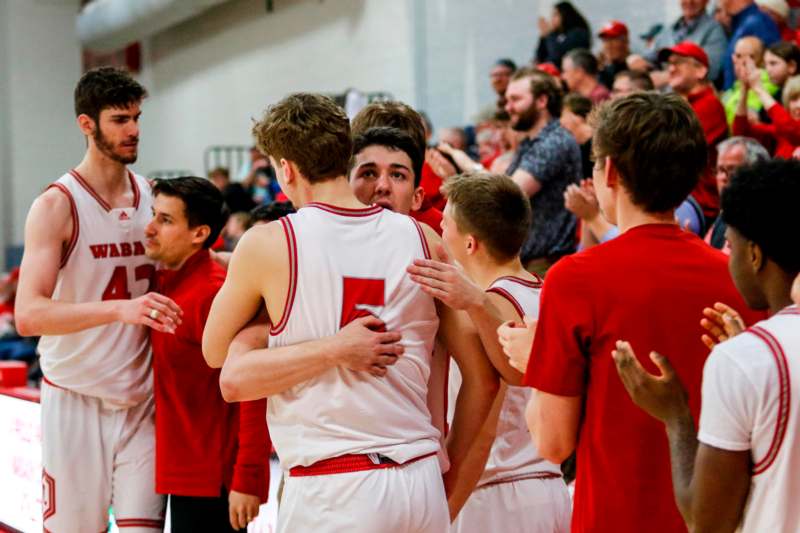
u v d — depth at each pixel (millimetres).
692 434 2133
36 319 3682
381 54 12688
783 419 1942
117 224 4008
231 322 2674
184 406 3637
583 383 2406
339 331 2547
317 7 13820
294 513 2596
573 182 5918
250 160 13805
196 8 14953
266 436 3312
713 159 6219
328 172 2682
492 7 11055
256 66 15375
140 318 3484
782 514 1957
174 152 18062
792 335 1964
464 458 2861
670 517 2320
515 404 3221
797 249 2041
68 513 3934
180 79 17703
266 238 2609
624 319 2326
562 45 9062
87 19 17875
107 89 3857
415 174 3424
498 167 7352
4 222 18078
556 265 2430
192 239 3775
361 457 2553
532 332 2541
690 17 7855
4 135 18156
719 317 2250
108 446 3941
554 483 3312
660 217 2422
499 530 3182
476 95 11336
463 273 2779
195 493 3629
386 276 2643
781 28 7590
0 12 18125
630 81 6836
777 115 6152
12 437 5254
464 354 2814
